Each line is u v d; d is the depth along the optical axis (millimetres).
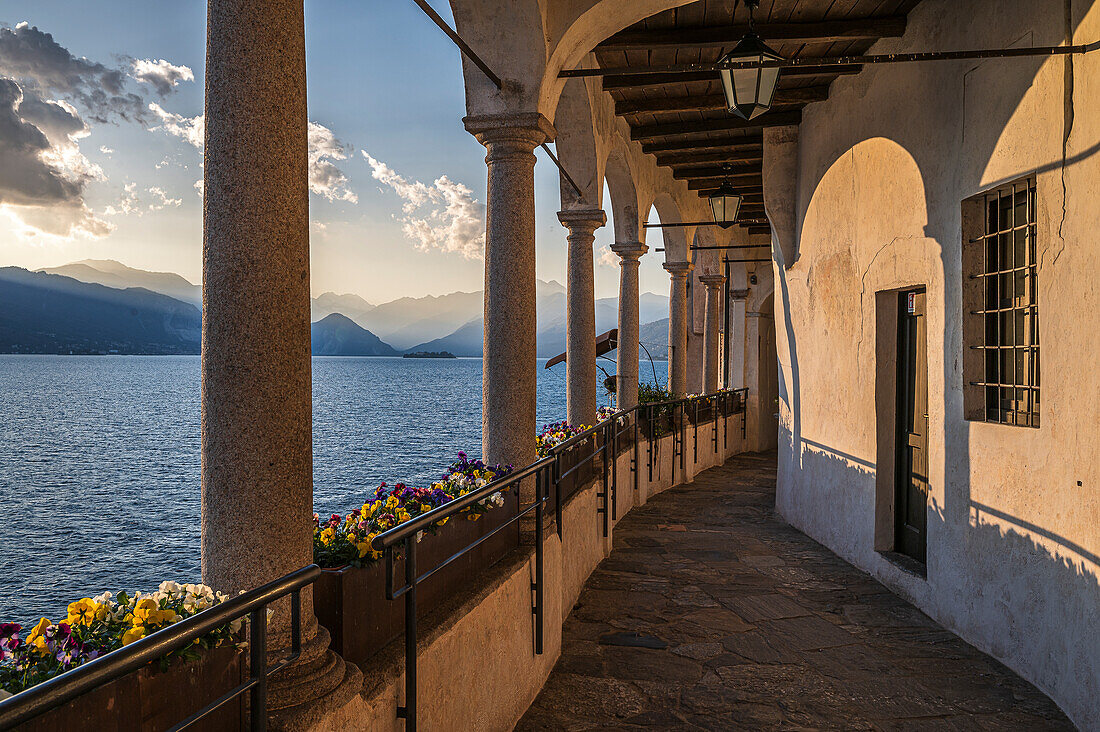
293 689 2203
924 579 5891
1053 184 4285
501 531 4336
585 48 5340
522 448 4957
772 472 13695
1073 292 4070
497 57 4875
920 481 6453
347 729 2281
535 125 4867
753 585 6570
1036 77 4453
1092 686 3814
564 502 5938
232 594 2238
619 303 10164
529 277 5008
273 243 2256
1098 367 3838
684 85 7855
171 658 1807
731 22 6395
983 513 5059
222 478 2242
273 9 2260
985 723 3992
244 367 2230
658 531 8742
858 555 7191
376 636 2820
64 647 1715
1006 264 5082
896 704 4211
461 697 3250
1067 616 4094
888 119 6594
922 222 5977
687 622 5570
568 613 5727
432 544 3352
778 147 9484
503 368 4953
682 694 4324
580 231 7848
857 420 7262
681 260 12469
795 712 4102
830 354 8016
